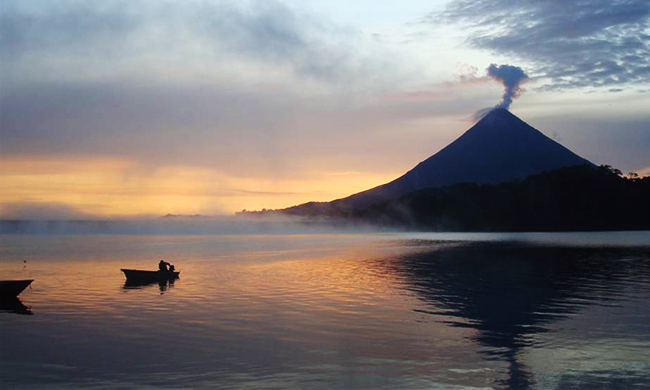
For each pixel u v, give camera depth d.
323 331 23.33
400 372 17.66
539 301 30.86
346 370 17.88
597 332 22.84
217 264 59.28
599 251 73.50
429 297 32.62
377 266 54.94
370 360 18.97
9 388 16.58
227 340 21.83
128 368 18.28
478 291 35.19
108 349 20.64
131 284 40.44
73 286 39.38
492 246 90.19
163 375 17.50
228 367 18.23
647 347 20.39
